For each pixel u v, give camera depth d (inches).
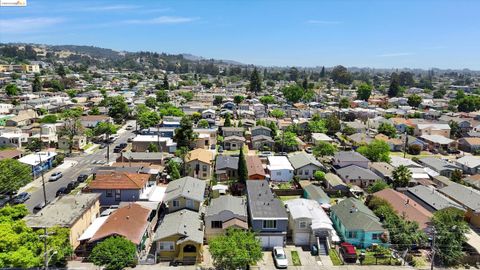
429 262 1301.7
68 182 2062.0
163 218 1496.1
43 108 4055.1
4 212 1302.9
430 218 1456.7
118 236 1221.7
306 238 1405.0
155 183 1939.0
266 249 1369.3
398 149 3068.4
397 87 6820.9
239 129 3228.3
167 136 3056.1
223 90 7421.3
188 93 6008.9
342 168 2212.1
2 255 1018.1
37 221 1272.1
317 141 3068.4
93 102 4926.2
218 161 2276.1
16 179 1803.6
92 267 1195.3
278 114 4264.3
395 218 1429.6
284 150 2928.2
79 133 2982.3
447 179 2081.7
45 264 1064.8
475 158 2527.1
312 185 1921.8
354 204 1545.3
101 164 2420.0
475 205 1632.6
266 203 1503.4
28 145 2760.8
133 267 1214.9
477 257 1301.7
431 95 7199.8
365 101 5831.7
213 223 1384.1
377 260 1298.0
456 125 3612.2
